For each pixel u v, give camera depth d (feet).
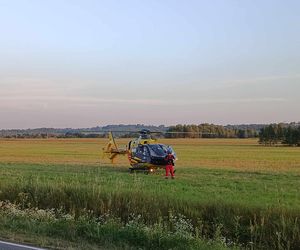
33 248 31.35
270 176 100.07
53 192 51.03
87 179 83.15
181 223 38.83
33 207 48.83
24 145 356.18
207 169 120.88
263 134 410.11
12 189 54.60
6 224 39.11
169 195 50.62
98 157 190.60
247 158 190.80
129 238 34.45
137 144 108.78
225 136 556.10
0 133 621.31
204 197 55.52
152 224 41.01
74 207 47.24
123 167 125.29
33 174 97.40
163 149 104.22
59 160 167.32
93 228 36.24
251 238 37.47
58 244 32.65
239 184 81.46
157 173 105.70
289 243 35.45
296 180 90.48
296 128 388.98
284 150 279.28
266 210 41.09
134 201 45.68
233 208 42.80
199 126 525.75
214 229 39.78
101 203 46.14
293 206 46.78
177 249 32.22
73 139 542.98
